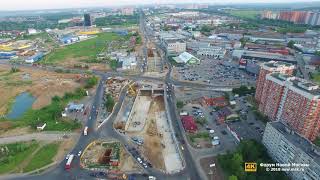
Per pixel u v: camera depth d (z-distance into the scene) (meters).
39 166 162.25
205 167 162.38
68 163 162.38
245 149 167.38
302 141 152.00
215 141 185.50
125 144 187.12
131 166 163.25
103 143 187.50
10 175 154.50
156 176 154.50
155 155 176.62
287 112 193.75
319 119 175.75
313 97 167.50
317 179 133.25
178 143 187.00
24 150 178.25
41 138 193.50
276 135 163.75
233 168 151.75
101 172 157.50
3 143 187.25
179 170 159.50
